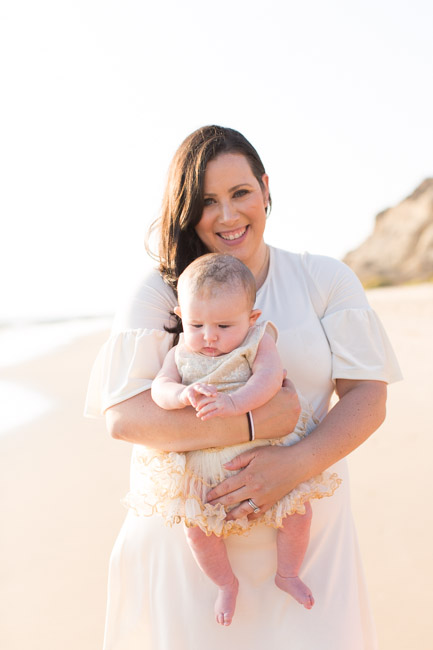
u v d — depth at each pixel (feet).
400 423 22.26
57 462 22.08
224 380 7.96
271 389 7.79
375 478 17.93
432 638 11.54
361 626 8.78
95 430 25.93
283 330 8.77
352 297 9.02
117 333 8.71
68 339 62.80
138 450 8.39
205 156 8.52
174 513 7.73
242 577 8.34
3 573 14.98
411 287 98.89
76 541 16.22
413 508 16.06
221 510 7.73
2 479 20.72
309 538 8.39
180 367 8.20
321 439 8.00
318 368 8.71
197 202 8.63
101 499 18.58
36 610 13.52
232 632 8.29
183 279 8.16
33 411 30.04
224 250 8.97
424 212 114.42
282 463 7.75
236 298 7.93
